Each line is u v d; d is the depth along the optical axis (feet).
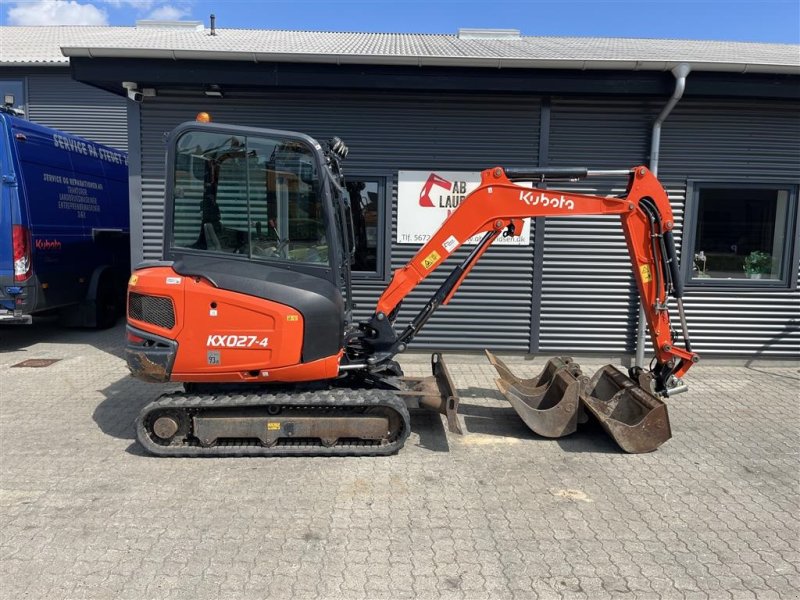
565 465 14.33
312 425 14.20
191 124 13.82
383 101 23.29
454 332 24.27
